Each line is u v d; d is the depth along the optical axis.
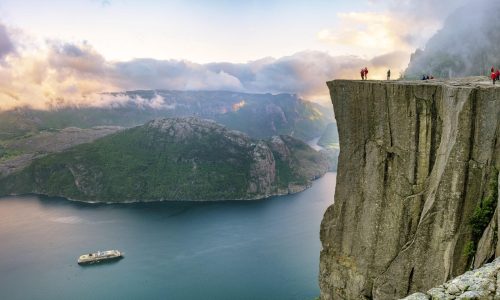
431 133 66.81
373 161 73.62
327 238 83.88
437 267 60.28
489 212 55.06
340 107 78.75
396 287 65.62
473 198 56.72
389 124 71.31
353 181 77.88
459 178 57.50
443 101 63.97
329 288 83.38
